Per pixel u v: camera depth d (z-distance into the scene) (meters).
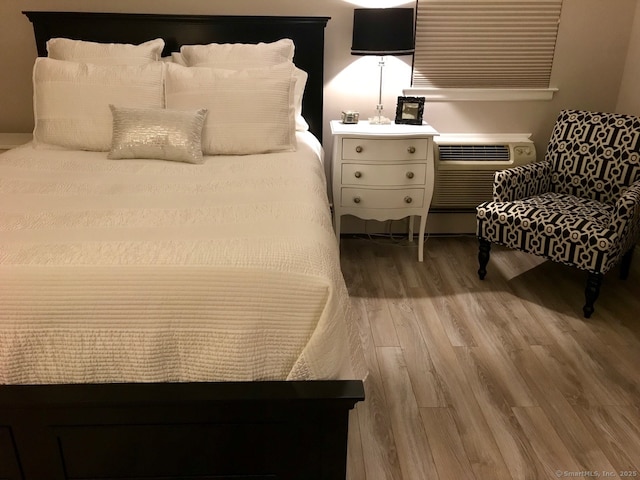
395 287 2.86
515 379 2.10
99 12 2.97
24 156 2.38
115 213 1.66
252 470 1.47
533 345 2.33
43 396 1.32
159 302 1.33
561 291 2.80
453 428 1.84
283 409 1.36
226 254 1.38
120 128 2.37
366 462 1.70
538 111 3.30
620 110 3.24
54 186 1.94
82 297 1.32
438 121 3.32
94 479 1.46
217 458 1.44
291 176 2.08
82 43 2.74
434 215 3.49
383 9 2.78
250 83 2.49
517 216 2.62
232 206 1.73
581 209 2.65
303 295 1.36
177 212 1.67
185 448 1.42
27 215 1.64
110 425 1.38
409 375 2.12
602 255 2.38
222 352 1.35
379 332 2.43
